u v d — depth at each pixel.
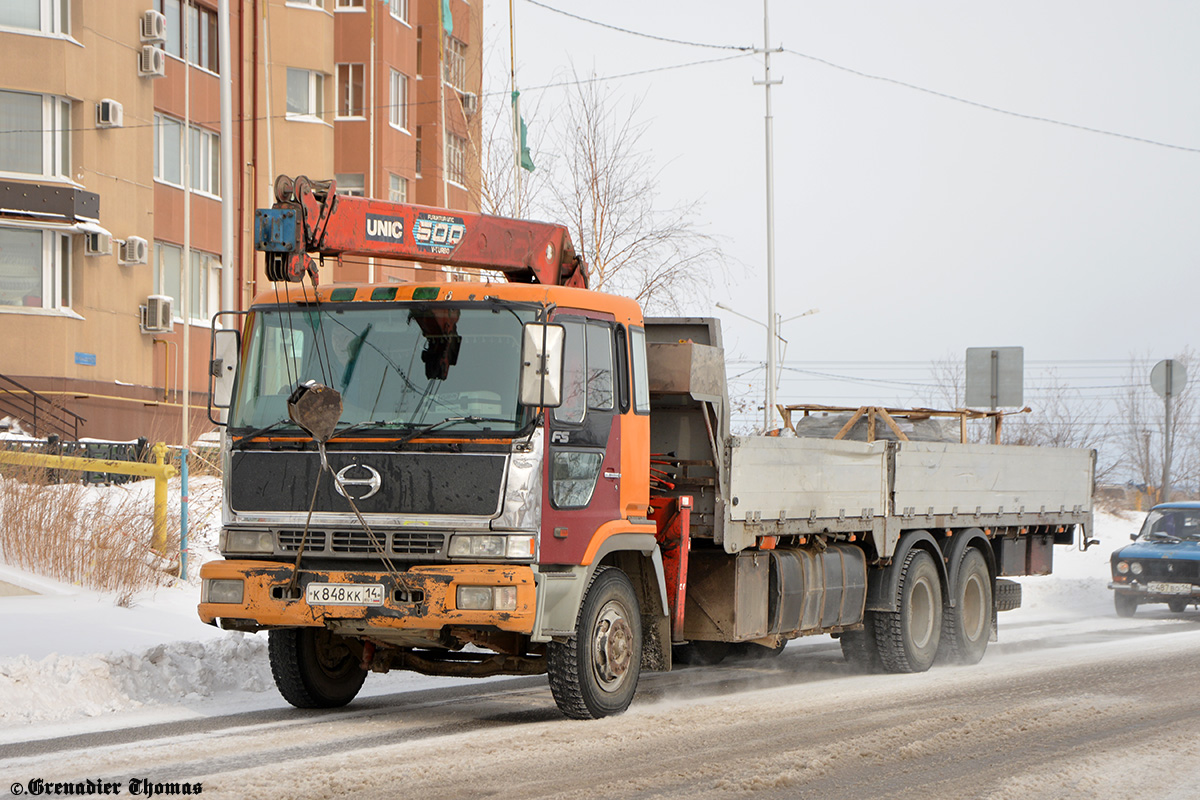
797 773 7.39
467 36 45.53
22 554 14.38
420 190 44.41
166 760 7.56
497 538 8.16
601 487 8.95
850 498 11.90
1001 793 6.99
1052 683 11.49
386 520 8.28
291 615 8.38
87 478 18.91
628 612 9.31
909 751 8.09
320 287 8.84
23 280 28.30
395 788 6.88
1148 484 56.69
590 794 6.80
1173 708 9.92
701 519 10.19
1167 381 26.88
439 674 9.46
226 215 21.42
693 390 10.01
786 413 15.56
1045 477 15.47
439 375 8.45
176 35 33.78
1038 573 15.76
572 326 8.77
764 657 13.81
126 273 30.73
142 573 14.49
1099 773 7.50
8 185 27.80
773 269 40.91
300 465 8.50
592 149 29.50
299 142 37.84
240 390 8.81
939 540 13.66
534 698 10.44
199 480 19.05
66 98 29.41
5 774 7.16
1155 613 20.53
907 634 12.54
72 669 9.68
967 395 22.27
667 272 29.22
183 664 10.38
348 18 40.34
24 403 27.42
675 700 10.45
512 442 8.22
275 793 6.70
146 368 31.45
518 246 10.23
